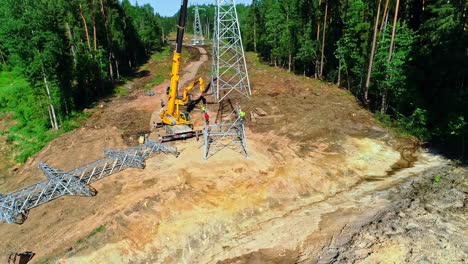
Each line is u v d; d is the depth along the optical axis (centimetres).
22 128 3434
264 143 2934
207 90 4688
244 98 4197
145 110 3922
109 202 2106
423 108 3045
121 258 1723
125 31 6131
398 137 2986
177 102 3027
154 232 1864
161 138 2950
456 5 2927
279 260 1711
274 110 3694
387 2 3338
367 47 3788
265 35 6769
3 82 5031
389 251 1611
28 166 2673
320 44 4959
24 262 1680
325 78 5250
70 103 3744
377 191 2198
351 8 4212
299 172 2434
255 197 2156
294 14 5353
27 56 3012
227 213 2019
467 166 2342
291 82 4969
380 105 3644
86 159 2681
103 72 4453
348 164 2556
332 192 2262
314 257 1695
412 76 3127
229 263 1711
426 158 2625
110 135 3178
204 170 2455
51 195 2077
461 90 2817
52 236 1841
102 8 4819
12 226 1941
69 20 4022
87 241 1792
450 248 1574
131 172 2461
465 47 2856
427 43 3164
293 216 2023
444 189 2078
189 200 2103
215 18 4053
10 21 2859
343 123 3297
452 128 2559
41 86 3228
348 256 1636
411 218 1836
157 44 8894
